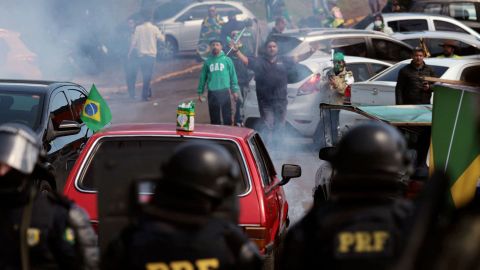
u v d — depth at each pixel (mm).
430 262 4863
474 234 4680
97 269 6625
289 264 5715
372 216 5543
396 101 25922
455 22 45281
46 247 6430
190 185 5645
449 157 11172
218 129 14500
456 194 10859
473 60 27188
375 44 34969
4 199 6406
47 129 17375
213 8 43281
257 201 12945
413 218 5309
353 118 15797
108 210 8969
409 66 25750
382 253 5438
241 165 13375
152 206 5773
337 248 5512
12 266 6367
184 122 13820
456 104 11008
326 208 5750
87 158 13430
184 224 5656
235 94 28562
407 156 5918
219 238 5703
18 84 18859
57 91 19016
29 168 6477
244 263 5746
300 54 31516
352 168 5652
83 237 6551
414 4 51500
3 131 6531
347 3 62406
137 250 5684
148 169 8984
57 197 6570
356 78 30922
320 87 28250
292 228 5848
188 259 5637
